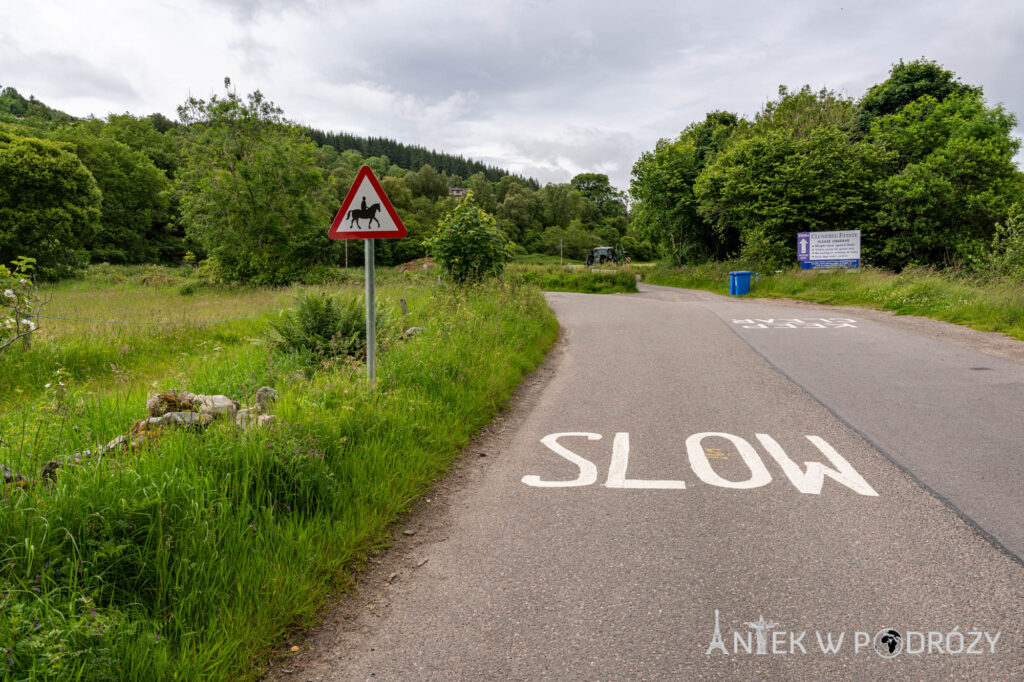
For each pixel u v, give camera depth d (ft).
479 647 8.93
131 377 27.35
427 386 22.07
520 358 31.60
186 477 11.41
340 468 14.26
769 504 13.97
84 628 7.69
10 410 21.45
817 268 90.74
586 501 14.39
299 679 8.32
